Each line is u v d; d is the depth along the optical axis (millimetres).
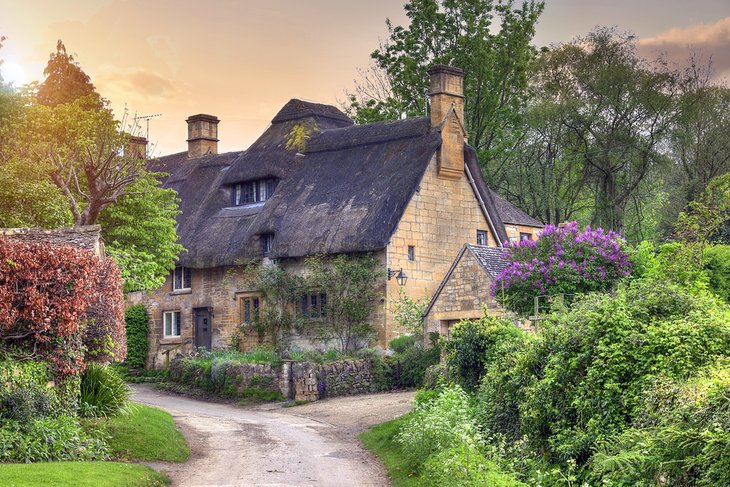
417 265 36594
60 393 19797
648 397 13141
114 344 22344
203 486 16625
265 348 38594
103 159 34656
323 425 25781
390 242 35656
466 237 38688
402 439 19281
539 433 15922
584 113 50281
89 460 17844
